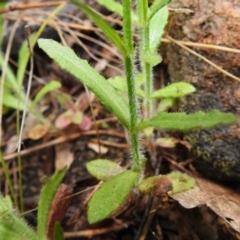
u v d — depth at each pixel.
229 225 0.24
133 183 0.23
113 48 0.33
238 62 0.25
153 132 0.29
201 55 0.26
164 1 0.22
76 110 0.31
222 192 0.25
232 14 0.25
